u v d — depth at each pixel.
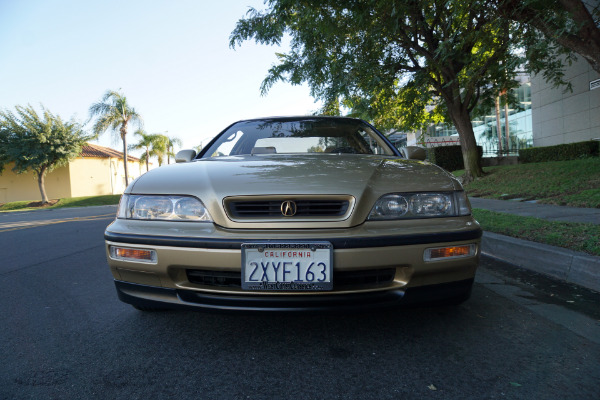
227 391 1.61
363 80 9.57
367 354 1.91
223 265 1.82
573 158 13.31
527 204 6.91
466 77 9.57
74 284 3.48
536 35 5.57
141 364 1.87
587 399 1.52
